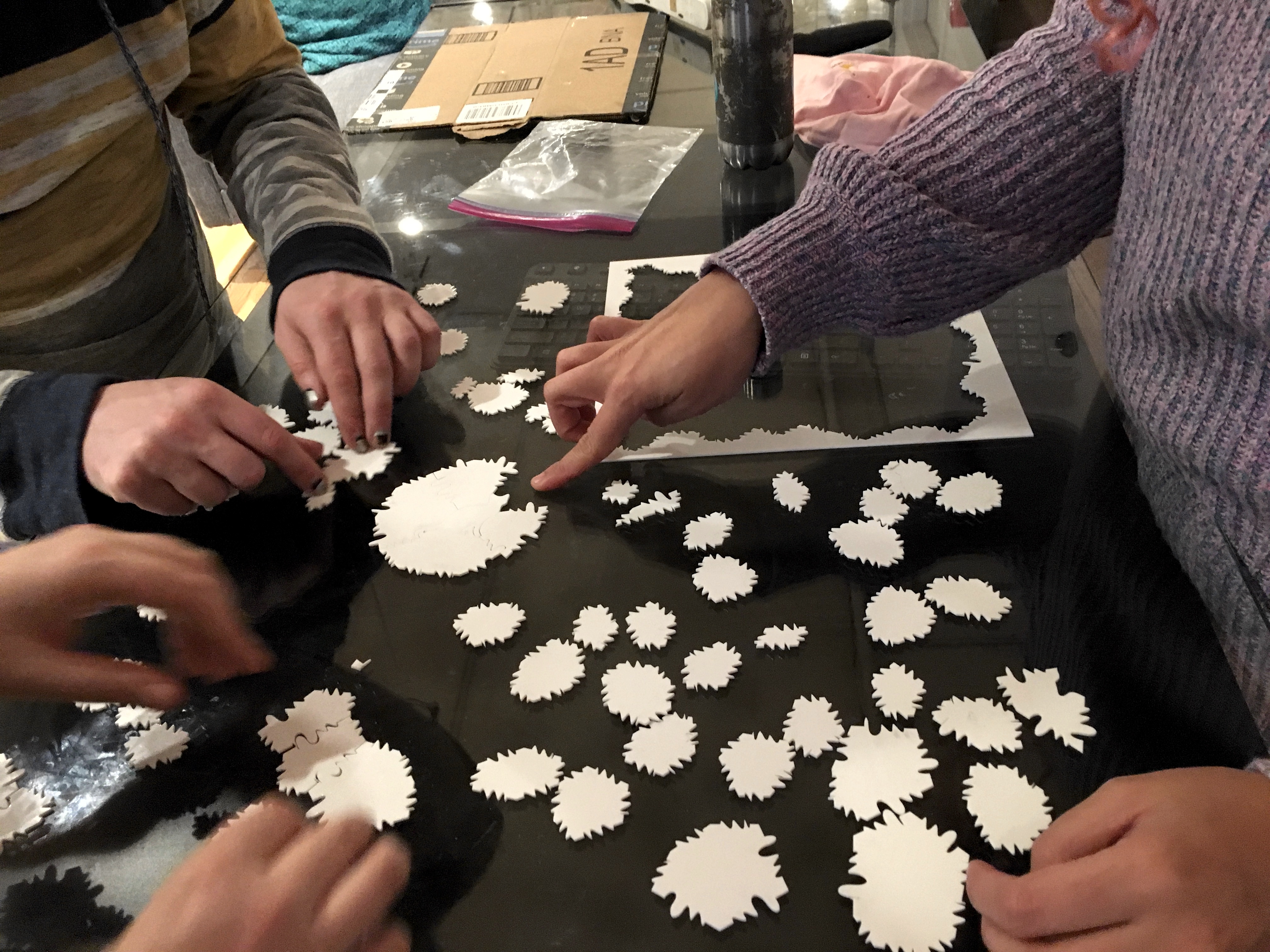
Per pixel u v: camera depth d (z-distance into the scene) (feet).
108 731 1.55
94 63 2.29
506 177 2.90
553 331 2.31
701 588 1.69
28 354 2.44
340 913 1.14
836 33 3.31
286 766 1.49
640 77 3.34
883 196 1.84
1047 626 1.55
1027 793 1.35
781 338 1.93
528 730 1.51
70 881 1.38
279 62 2.90
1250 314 1.33
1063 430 1.89
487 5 4.18
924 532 1.74
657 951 1.23
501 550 1.80
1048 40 1.79
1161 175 1.49
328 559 1.82
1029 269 1.91
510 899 1.30
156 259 2.58
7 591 1.44
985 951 1.19
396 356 2.12
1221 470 1.45
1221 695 1.41
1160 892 1.04
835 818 1.36
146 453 1.78
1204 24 1.38
